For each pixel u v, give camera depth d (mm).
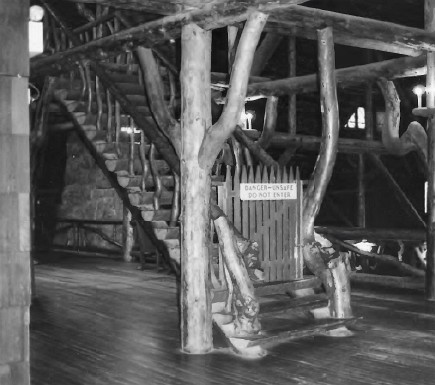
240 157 8906
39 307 8555
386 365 5582
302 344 6379
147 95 7152
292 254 7137
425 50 8273
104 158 8852
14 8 3859
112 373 5395
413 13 12859
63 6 12414
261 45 12469
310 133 15852
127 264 13742
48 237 17953
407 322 7426
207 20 5949
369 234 10945
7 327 3861
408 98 15023
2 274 3848
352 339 6578
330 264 7035
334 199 17109
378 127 16016
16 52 3871
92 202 16703
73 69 8703
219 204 6516
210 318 6148
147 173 8445
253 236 6762
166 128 6980
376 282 10414
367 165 16641
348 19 6945
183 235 6137
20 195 3904
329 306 7074
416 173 16250
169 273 12125
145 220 8125
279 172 7027
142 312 8188
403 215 16500
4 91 3840
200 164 6082
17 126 3885
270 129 11938
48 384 5094
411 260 12594
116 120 8875
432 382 5082
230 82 5855
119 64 10719
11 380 3867
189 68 6109
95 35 10539
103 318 7797
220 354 6016
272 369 5480
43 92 9648
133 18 9938
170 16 6312
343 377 5227
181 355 5992
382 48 8125
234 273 6121
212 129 5949
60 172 17891
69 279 11367
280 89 11336
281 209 7027
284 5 5387
